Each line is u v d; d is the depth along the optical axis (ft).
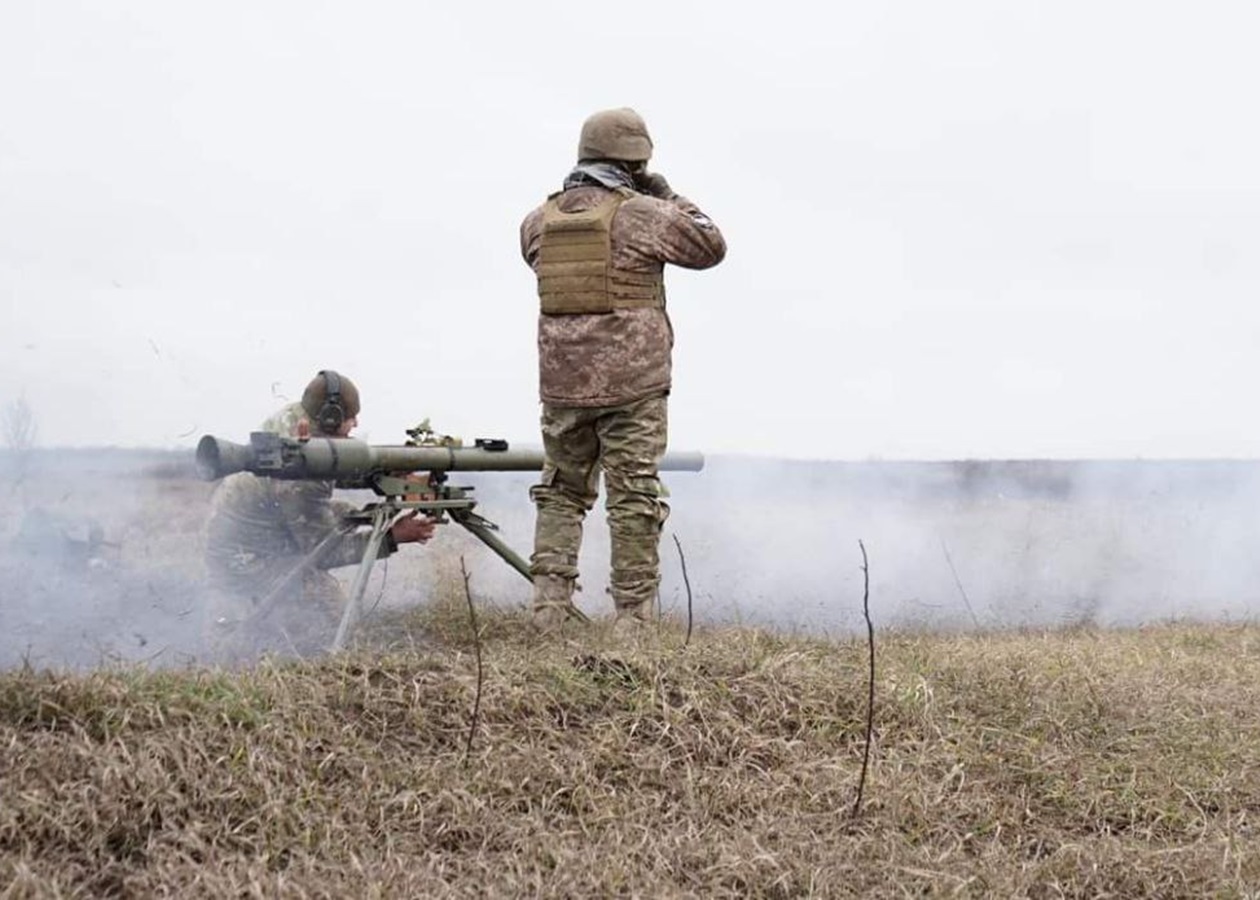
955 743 31.76
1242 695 38.19
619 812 26.89
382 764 27.35
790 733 31.30
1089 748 32.65
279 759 26.55
